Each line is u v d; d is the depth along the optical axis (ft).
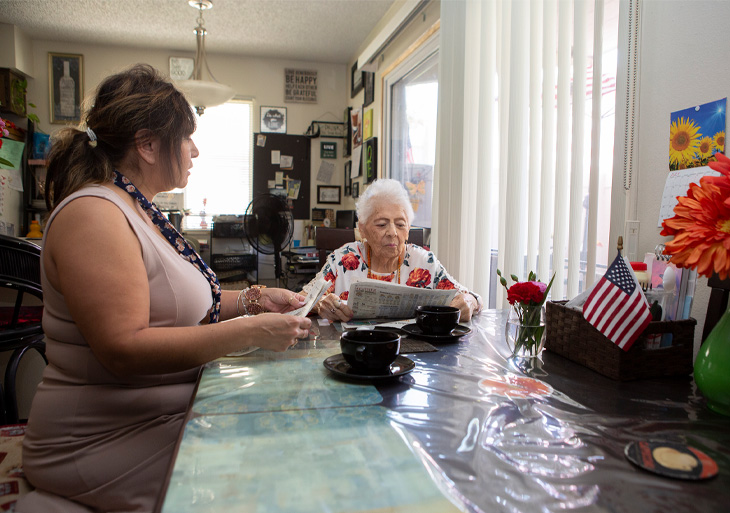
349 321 4.18
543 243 5.71
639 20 4.16
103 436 2.78
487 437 1.89
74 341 2.81
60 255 2.55
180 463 1.65
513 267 6.18
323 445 1.80
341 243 7.60
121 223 2.71
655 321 2.69
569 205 5.38
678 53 3.85
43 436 2.76
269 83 17.30
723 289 2.77
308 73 17.54
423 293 4.10
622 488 1.53
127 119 2.98
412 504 1.42
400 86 12.39
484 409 2.19
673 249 2.20
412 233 7.09
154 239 2.99
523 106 6.12
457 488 1.51
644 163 4.22
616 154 4.40
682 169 3.82
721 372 2.13
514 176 6.14
